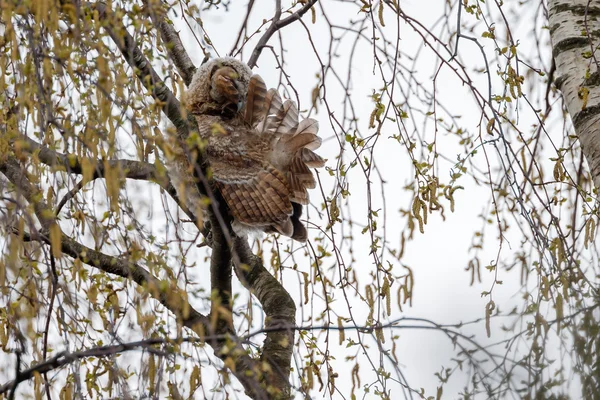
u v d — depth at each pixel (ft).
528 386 24.80
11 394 24.80
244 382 28.27
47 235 27.43
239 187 39.40
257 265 37.73
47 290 28.40
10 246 23.40
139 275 29.19
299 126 40.83
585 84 34.88
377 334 30.27
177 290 23.62
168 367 25.82
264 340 32.71
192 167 24.08
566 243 31.94
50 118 24.18
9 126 26.07
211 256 32.01
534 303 26.63
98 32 24.31
